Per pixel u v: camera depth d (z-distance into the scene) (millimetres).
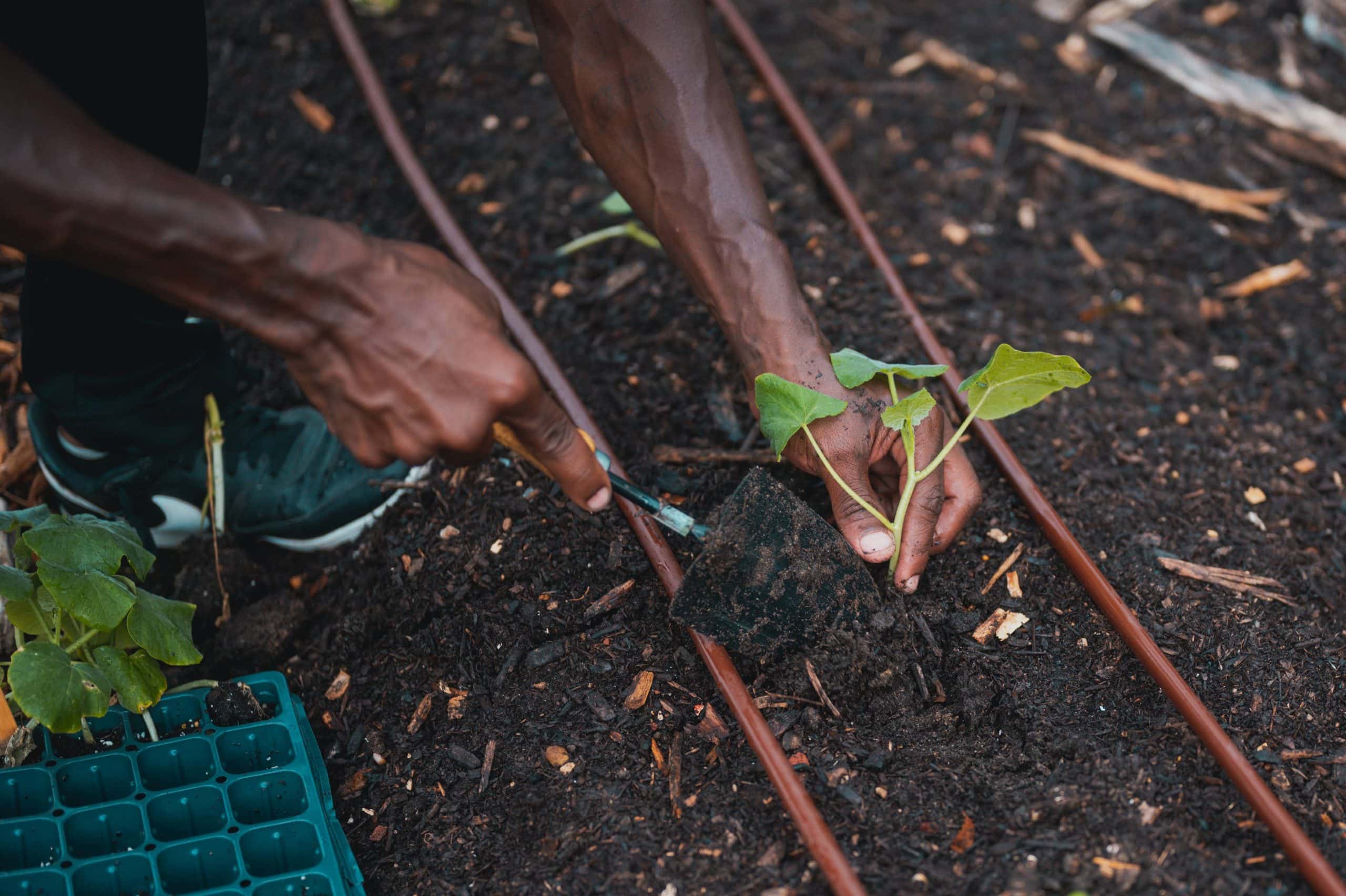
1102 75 3445
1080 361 2518
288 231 1165
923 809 1552
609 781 1643
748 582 1588
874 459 1684
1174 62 3439
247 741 1730
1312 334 2633
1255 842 1478
